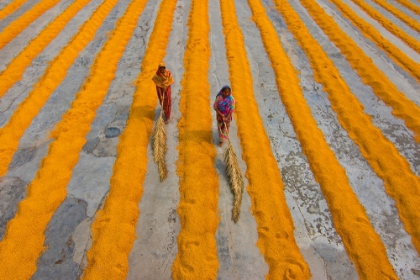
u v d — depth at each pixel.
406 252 4.95
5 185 5.79
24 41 10.10
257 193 5.72
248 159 6.37
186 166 6.21
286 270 4.69
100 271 4.61
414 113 7.50
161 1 13.03
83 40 10.23
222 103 6.09
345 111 7.66
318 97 8.26
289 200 5.71
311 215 5.47
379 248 4.96
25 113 7.30
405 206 5.55
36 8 11.97
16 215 5.28
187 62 9.37
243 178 6.05
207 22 11.70
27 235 5.00
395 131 7.16
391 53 9.95
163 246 4.97
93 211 5.40
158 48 9.90
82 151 6.51
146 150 6.56
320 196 5.79
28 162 6.25
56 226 5.16
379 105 7.91
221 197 5.70
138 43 10.27
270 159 6.43
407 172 6.16
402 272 4.70
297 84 8.69
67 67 9.05
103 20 11.63
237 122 7.27
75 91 8.16
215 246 4.98
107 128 7.08
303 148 6.75
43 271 4.63
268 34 10.93
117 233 5.04
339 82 8.64
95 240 5.00
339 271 4.73
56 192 5.65
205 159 6.34
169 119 7.34
